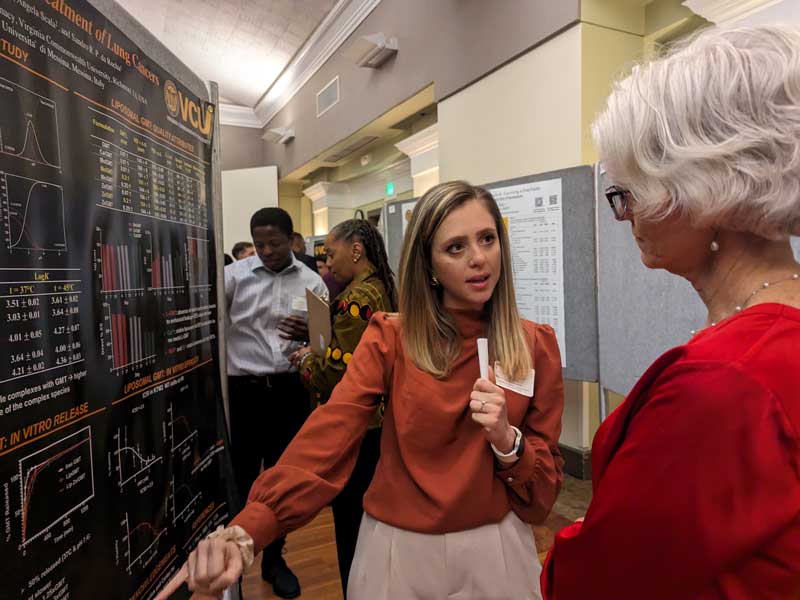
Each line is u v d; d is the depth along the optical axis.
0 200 0.58
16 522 0.59
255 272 2.07
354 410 0.88
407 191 6.91
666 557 0.38
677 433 0.38
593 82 2.96
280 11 6.30
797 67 0.38
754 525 0.35
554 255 2.36
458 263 0.86
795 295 0.41
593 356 2.25
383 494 0.88
